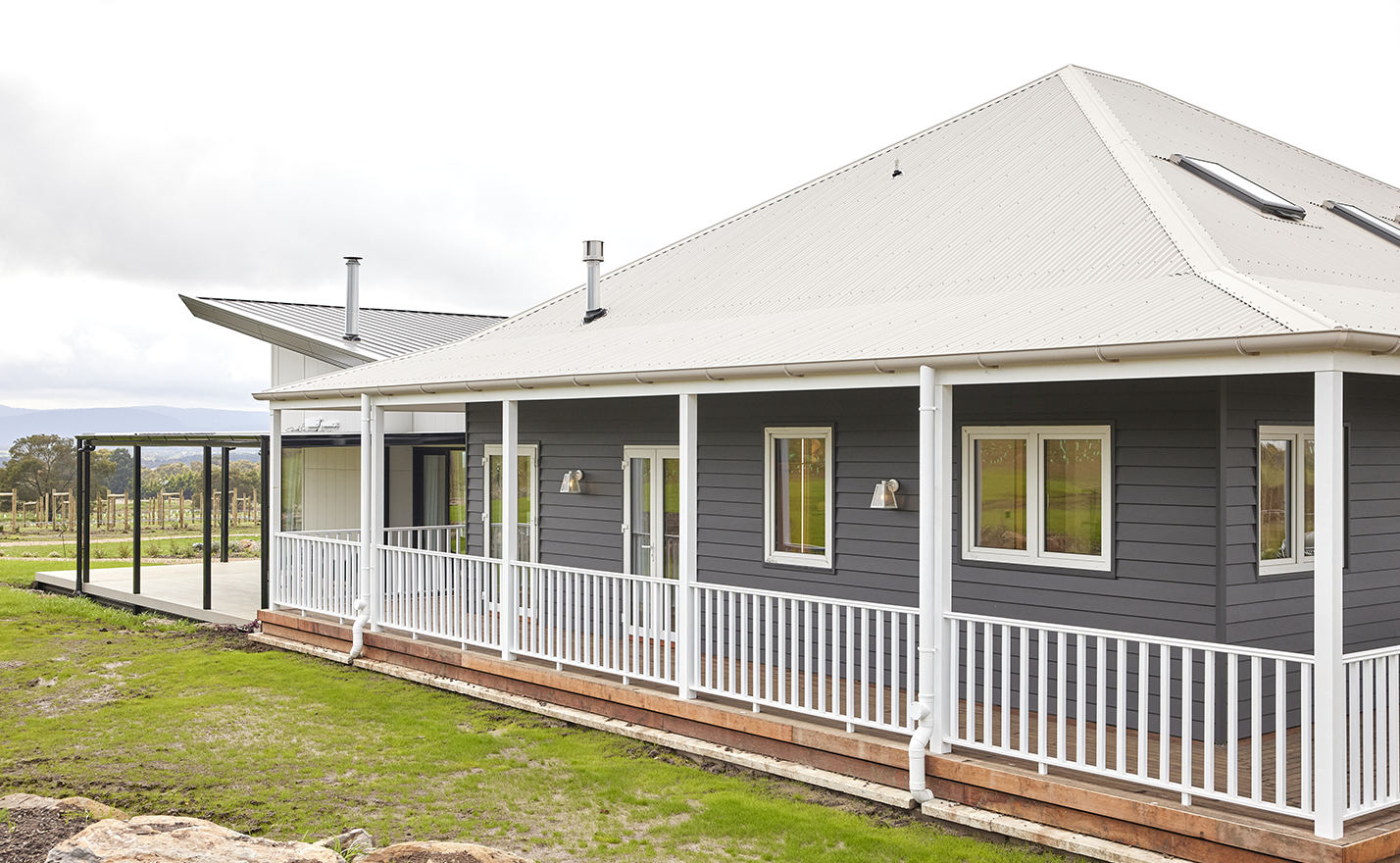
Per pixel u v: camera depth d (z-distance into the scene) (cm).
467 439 1568
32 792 847
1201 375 647
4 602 1916
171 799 830
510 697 1129
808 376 850
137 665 1364
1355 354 608
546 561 1416
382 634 1327
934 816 769
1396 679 645
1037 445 921
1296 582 859
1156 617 845
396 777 895
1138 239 949
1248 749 800
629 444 1304
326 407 1475
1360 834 603
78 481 1995
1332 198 1288
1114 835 686
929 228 1211
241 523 4153
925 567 782
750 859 712
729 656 995
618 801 831
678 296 1392
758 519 1148
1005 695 755
